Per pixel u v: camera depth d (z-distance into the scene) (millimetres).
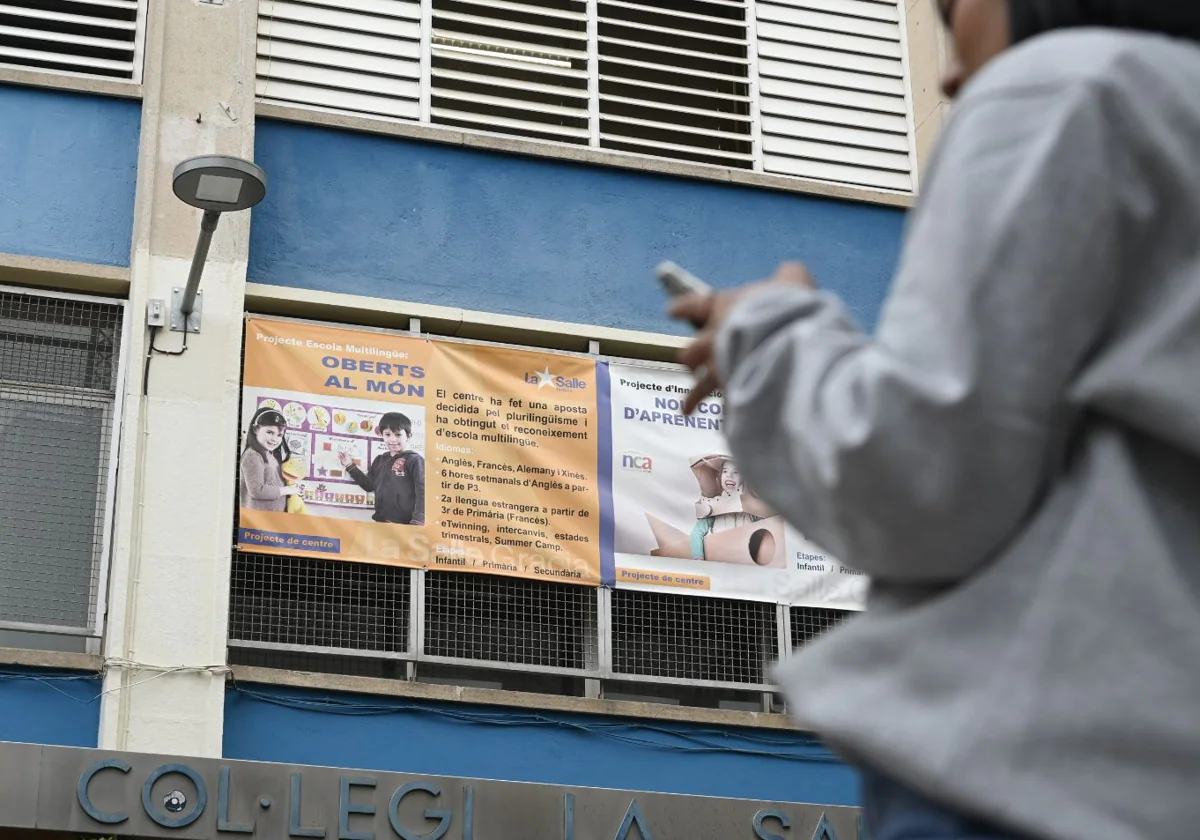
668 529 14398
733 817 12805
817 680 1607
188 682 12812
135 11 14906
